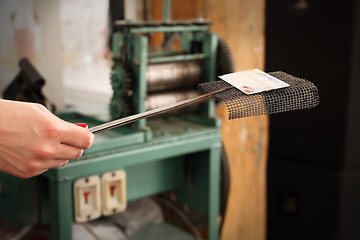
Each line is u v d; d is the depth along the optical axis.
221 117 2.25
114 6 2.13
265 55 1.74
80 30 2.32
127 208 2.07
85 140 0.82
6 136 0.78
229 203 2.29
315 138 1.62
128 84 1.51
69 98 2.39
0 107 0.78
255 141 2.12
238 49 2.11
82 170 1.39
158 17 2.39
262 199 2.14
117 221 1.95
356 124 1.56
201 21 1.69
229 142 2.24
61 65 2.26
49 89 2.24
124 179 1.52
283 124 1.71
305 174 1.67
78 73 2.47
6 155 0.79
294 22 1.61
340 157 1.56
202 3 2.21
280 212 1.79
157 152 1.53
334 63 1.52
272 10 1.68
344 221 1.62
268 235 1.86
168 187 1.77
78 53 2.34
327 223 1.63
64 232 1.40
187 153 1.79
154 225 1.94
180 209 2.03
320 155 1.61
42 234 1.84
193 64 1.66
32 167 0.80
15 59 2.18
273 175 1.79
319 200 1.64
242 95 0.97
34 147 0.79
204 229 2.07
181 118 1.83
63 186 1.37
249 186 2.19
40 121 0.79
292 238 1.75
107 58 2.28
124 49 1.55
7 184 1.62
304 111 1.64
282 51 1.67
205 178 1.75
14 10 2.13
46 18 2.19
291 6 1.61
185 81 1.64
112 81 1.56
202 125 1.73
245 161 2.19
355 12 1.45
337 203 1.59
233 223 2.29
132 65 1.52
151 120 1.76
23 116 0.79
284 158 1.75
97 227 1.88
